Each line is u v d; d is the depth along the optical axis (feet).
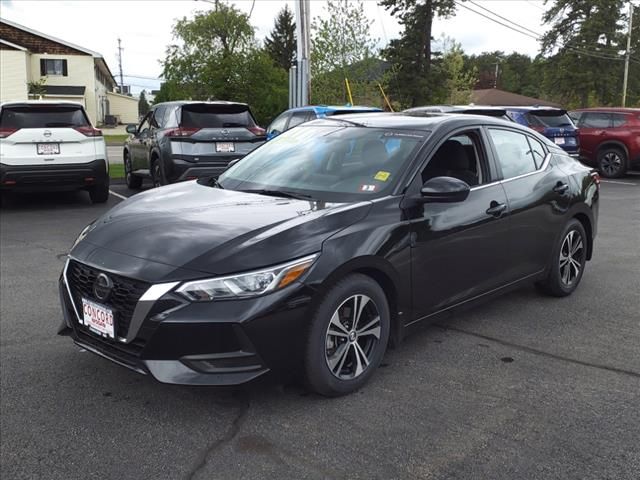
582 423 10.58
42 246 23.98
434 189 12.08
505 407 11.13
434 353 13.64
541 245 16.26
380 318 11.86
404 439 10.01
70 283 11.51
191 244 10.47
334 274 10.73
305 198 12.69
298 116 41.96
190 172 32.32
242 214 11.60
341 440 9.97
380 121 14.97
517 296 18.02
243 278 9.97
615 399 11.50
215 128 33.12
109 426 10.43
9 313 16.12
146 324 9.90
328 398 11.38
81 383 12.04
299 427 10.37
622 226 30.07
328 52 74.38
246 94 116.47
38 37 160.15
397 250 11.89
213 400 11.33
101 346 10.89
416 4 131.23
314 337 10.64
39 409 11.00
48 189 32.45
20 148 30.55
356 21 74.28
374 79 78.18
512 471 9.16
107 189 34.58
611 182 50.80
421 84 130.93
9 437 10.07
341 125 15.33
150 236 10.95
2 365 12.84
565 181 17.10
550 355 13.58
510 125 16.17
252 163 15.26
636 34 157.79
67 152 31.53
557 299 17.74
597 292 18.47
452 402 11.31
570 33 160.86
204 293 9.82
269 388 11.80
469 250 13.71
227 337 9.84
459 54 150.30
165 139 32.94
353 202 12.17
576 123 55.26
